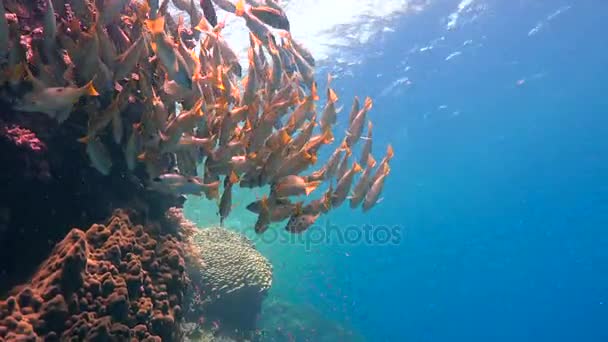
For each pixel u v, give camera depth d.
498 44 21.08
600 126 35.44
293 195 4.75
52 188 4.67
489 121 32.22
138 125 4.62
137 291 4.32
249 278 11.46
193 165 4.90
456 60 22.08
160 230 5.57
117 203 5.29
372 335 30.88
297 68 6.56
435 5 17.41
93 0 4.93
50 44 4.22
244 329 11.66
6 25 3.53
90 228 4.53
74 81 4.30
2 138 4.07
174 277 4.91
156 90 4.94
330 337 22.73
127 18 5.45
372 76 22.52
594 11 18.89
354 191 6.14
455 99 27.27
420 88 24.86
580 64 24.19
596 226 77.25
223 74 5.04
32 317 3.49
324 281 28.06
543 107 30.41
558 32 20.44
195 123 4.51
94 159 4.36
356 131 6.21
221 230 13.22
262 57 5.93
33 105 3.75
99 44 4.21
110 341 3.71
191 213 26.81
